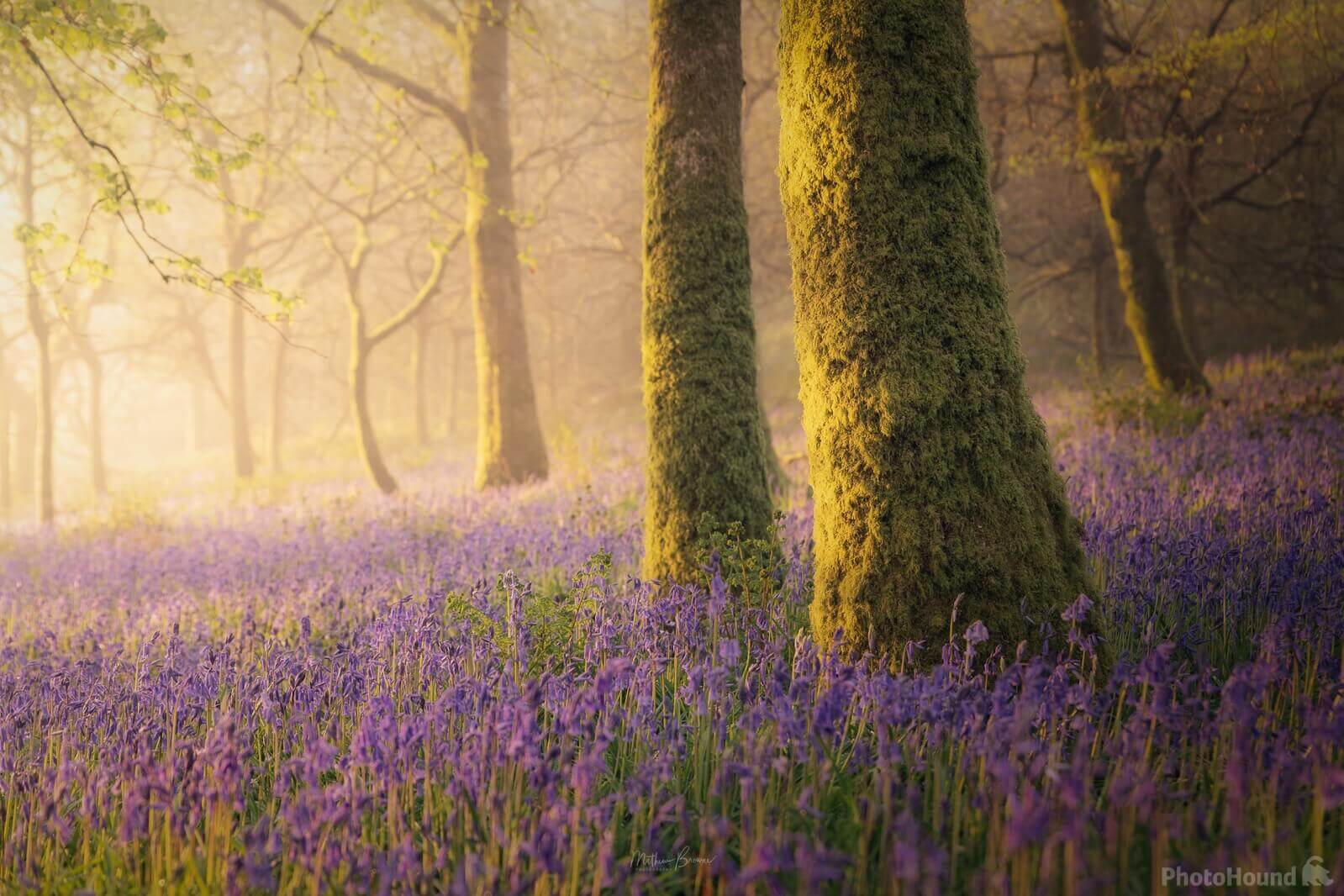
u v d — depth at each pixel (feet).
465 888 7.48
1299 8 41.57
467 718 10.99
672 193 20.29
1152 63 43.93
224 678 13.98
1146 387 50.57
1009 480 13.11
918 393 13.16
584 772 8.78
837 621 13.92
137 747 11.09
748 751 9.86
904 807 9.41
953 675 11.69
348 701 13.06
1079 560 13.53
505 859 9.00
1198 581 15.24
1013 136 65.87
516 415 50.16
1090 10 48.06
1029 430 13.43
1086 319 97.09
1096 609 13.28
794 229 14.65
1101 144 46.70
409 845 8.38
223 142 71.05
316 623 20.33
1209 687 10.39
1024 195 82.58
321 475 77.41
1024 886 7.66
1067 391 63.52
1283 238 76.13
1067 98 56.24
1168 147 49.70
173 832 9.17
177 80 25.82
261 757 12.25
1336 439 29.81
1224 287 77.87
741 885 7.25
